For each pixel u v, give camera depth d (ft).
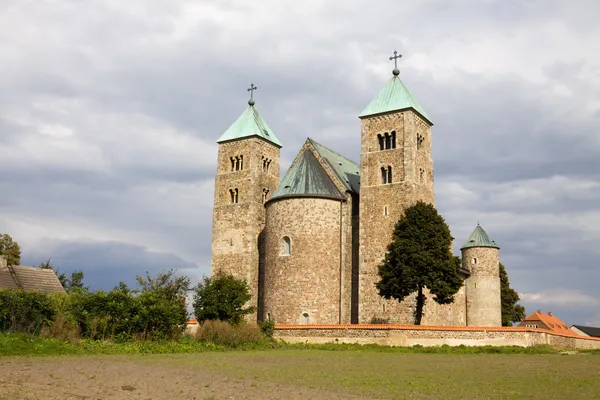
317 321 224.12
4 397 65.46
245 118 288.51
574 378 95.76
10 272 211.82
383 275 208.13
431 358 140.56
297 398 70.13
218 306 192.75
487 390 79.71
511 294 346.95
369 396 72.79
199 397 69.92
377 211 237.25
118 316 151.43
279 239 233.96
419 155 243.60
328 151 279.08
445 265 203.10
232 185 279.49
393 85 252.01
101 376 84.89
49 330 135.64
